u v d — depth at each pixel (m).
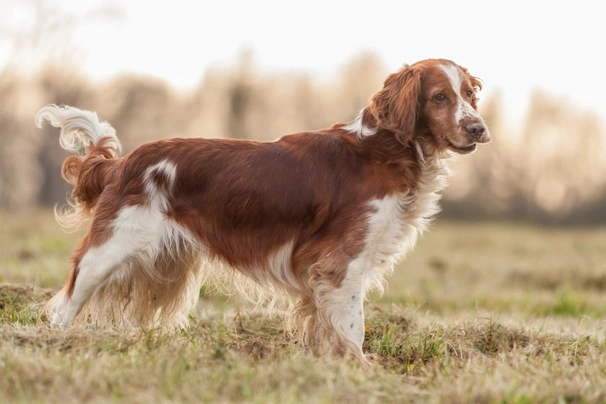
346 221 6.55
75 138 7.30
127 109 36.09
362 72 34.81
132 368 5.20
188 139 6.88
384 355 6.93
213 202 6.69
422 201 6.85
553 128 32.03
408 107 6.60
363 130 6.78
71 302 6.72
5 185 34.19
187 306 7.42
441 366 6.25
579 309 11.39
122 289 6.88
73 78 35.56
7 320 7.14
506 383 5.23
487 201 32.19
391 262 6.85
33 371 5.09
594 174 31.92
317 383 5.18
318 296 6.56
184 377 5.13
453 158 7.03
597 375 5.63
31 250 14.35
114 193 6.73
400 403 5.05
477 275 15.20
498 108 31.80
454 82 6.69
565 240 23.19
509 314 10.42
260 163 6.71
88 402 4.71
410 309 8.68
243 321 7.85
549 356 6.41
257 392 5.00
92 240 6.69
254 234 6.71
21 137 34.53
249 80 36.59
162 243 6.72
